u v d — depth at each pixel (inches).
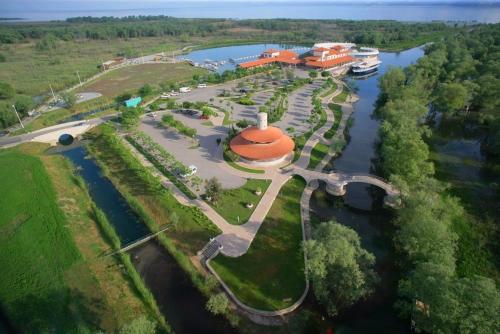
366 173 3843.5
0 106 5241.1
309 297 2287.2
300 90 6914.4
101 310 2191.2
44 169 3905.0
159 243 2815.0
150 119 5433.1
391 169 3336.6
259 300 2236.7
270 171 3752.5
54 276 2434.8
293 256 2591.0
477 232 2876.5
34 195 3368.6
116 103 6441.9
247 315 2155.5
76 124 5236.2
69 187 3607.3
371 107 6072.8
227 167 3850.9
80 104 6309.1
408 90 5068.9
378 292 2367.1
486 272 2472.9
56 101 6574.8
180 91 6993.1
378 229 3063.5
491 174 3772.1
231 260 2551.7
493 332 1421.0
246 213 3063.5
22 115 5733.3
